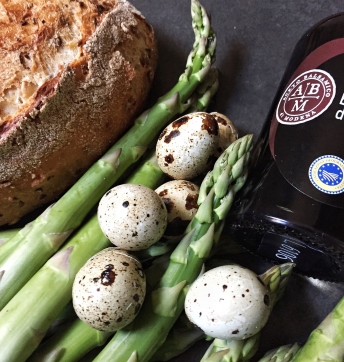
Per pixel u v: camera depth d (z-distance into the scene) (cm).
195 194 16
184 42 20
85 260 15
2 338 14
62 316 16
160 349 16
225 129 17
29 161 16
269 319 18
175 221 16
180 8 21
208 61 18
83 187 16
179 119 16
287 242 16
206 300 13
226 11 20
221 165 15
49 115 16
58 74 16
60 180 17
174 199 16
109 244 16
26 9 16
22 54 16
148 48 19
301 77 15
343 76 14
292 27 19
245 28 20
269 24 20
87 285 13
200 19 18
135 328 14
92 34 16
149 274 16
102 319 13
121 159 17
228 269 13
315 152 14
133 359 14
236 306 13
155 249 16
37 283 15
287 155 15
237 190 16
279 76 19
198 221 15
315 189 14
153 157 18
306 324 17
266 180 15
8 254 16
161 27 21
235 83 20
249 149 15
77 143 17
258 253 17
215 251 17
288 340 17
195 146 15
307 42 16
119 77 17
